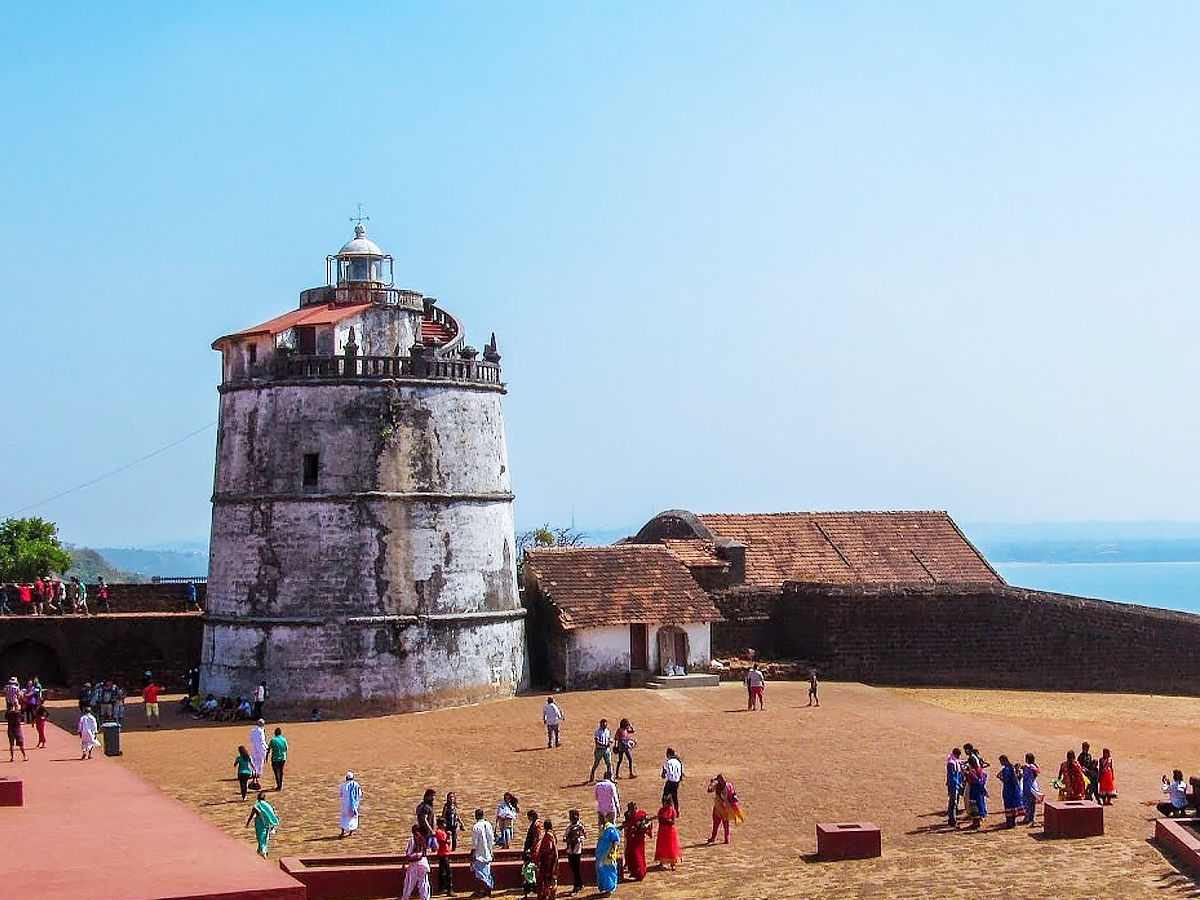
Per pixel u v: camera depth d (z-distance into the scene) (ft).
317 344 173.47
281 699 166.20
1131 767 137.69
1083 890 93.91
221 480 177.68
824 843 103.65
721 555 206.49
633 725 153.89
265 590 169.37
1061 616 193.67
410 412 172.76
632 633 184.14
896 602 191.93
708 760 135.85
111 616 186.19
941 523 237.04
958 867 100.22
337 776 130.62
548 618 184.34
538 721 158.71
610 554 193.16
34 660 185.88
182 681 188.24
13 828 99.25
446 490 174.09
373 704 166.50
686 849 107.55
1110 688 193.16
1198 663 194.08
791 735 147.64
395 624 167.84
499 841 105.60
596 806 116.57
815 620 193.26
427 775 130.62
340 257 188.34
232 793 123.44
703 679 181.27
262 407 172.96
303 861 99.25
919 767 132.36
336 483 169.27
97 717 157.89
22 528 286.25
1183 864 99.30
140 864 88.63
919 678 192.13
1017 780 113.39
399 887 97.86
